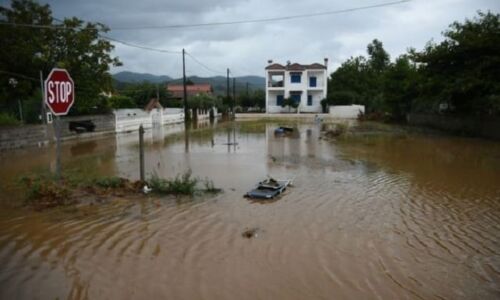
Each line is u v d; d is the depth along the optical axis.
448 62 25.31
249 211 8.12
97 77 25.55
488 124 23.91
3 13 21.22
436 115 30.94
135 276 5.09
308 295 4.66
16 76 21.47
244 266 5.43
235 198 9.22
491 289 4.89
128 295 4.60
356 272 5.30
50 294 4.61
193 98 51.06
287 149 19.25
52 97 8.48
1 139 18.09
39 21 22.42
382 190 10.23
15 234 6.61
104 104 30.05
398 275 5.24
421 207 8.61
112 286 4.81
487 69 22.92
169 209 8.16
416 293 4.76
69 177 10.80
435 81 25.09
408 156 16.64
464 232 6.98
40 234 6.61
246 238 6.52
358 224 7.36
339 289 4.83
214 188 10.12
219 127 35.03
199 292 4.69
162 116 39.06
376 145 20.80
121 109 41.31
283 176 12.14
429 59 25.52
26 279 4.99
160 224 7.20
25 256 5.72
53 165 14.17
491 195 9.73
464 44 23.42
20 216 7.55
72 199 8.70
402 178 11.86
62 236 6.53
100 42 25.34
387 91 38.94
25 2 22.14
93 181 10.28
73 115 25.91
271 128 33.47
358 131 29.69
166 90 55.03
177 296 4.59
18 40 21.00
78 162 14.99
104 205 8.34
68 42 23.62
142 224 7.18
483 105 24.17
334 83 63.81
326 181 11.38
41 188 8.76
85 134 25.56
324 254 5.90
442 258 5.82
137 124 33.00
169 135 27.55
